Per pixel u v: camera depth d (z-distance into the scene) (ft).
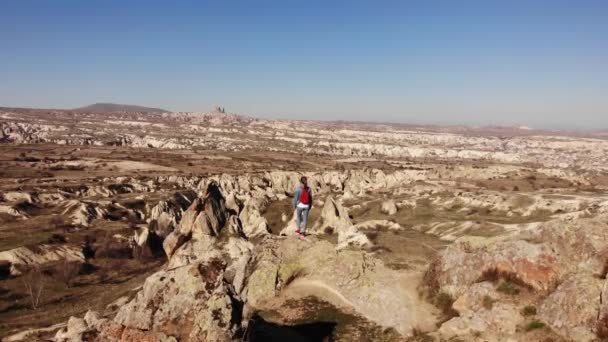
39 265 257.75
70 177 513.86
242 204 317.42
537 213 309.42
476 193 380.99
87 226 336.90
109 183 479.41
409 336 72.13
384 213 352.90
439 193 406.00
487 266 78.13
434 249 154.20
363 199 411.34
